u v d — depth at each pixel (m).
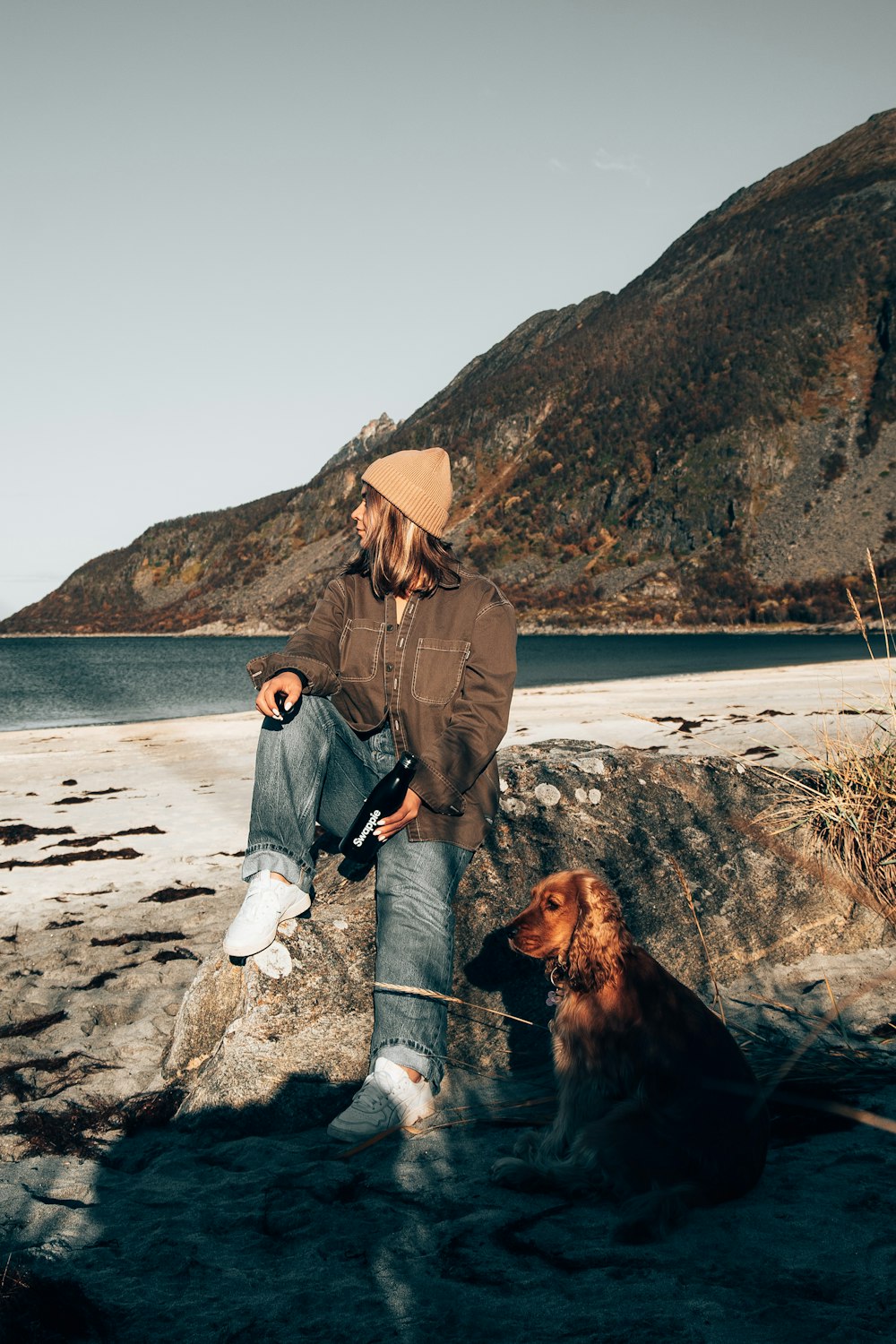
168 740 17.33
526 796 4.45
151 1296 2.27
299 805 3.25
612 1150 2.64
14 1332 2.13
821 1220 2.52
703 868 4.54
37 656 112.38
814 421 168.12
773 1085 2.77
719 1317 2.07
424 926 3.13
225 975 3.75
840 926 4.74
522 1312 2.14
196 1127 3.35
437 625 3.24
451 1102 3.40
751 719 14.33
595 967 2.79
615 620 141.25
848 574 135.50
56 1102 3.56
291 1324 2.12
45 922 6.09
